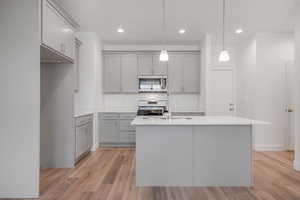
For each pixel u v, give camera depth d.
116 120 6.34
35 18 3.05
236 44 6.78
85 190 3.23
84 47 5.72
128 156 5.26
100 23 5.09
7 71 3.04
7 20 3.04
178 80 6.64
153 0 3.96
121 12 4.46
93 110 5.77
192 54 6.64
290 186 3.38
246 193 3.13
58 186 3.38
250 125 3.42
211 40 6.39
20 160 3.03
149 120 3.61
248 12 4.49
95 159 4.99
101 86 6.55
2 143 3.04
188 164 3.42
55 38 3.54
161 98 6.87
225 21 4.96
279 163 4.61
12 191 3.03
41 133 4.36
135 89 6.63
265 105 5.69
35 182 3.02
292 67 5.72
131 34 5.88
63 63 4.35
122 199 2.93
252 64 5.86
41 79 4.36
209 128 3.42
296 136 4.22
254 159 4.91
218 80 6.81
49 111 4.37
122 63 6.64
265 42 5.70
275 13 4.54
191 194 3.10
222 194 3.10
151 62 6.64
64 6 4.16
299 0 3.99
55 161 4.37
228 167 3.41
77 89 5.51
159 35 5.95
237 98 6.74
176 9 4.34
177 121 3.40
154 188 3.33
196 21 4.96
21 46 3.04
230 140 3.42
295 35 4.26
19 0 3.04
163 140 3.42
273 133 5.75
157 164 3.41
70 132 4.37
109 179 3.69
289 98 5.73
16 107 3.04
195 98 6.91
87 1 3.97
